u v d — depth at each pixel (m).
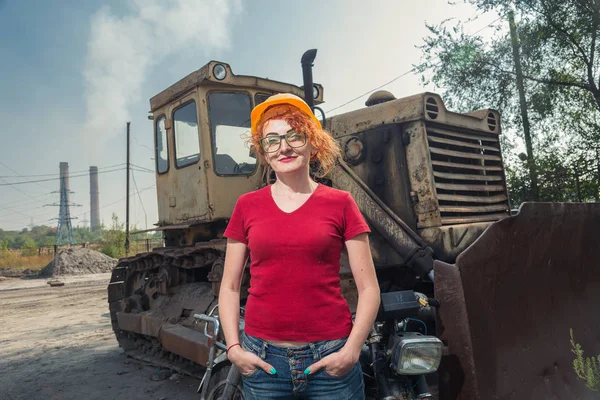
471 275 2.29
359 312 1.59
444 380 2.27
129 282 6.58
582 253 3.02
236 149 4.88
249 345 1.62
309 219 1.59
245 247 1.74
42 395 4.59
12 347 6.99
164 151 5.50
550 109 10.68
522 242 2.57
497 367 2.31
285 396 1.59
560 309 2.79
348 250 1.63
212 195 4.66
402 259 3.44
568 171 10.33
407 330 2.39
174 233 5.66
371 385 2.30
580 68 10.61
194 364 4.84
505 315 2.43
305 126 1.66
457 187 3.70
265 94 5.06
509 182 10.96
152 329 5.15
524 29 10.86
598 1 9.91
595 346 2.92
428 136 3.57
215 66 4.65
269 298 1.59
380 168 3.72
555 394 2.55
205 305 4.57
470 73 11.39
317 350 1.56
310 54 4.16
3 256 34.28
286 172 1.65
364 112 3.84
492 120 4.25
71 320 9.28
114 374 5.20
